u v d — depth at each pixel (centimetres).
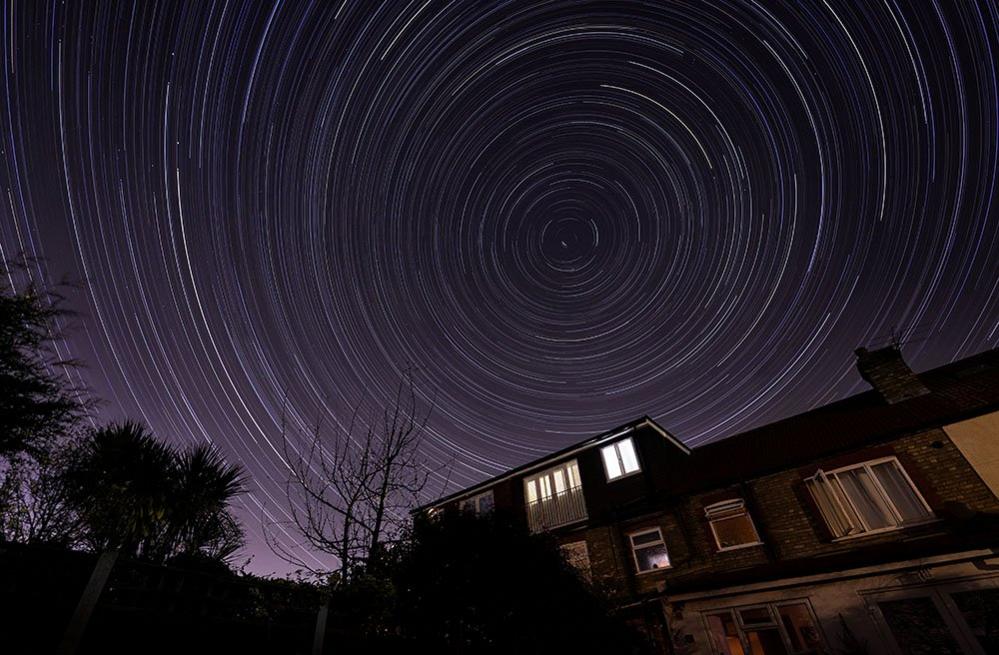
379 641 629
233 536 1302
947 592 861
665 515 1372
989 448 1025
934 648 839
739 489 1294
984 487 979
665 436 1695
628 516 1427
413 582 671
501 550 707
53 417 827
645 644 809
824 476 1169
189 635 509
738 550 1202
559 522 1589
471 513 758
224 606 547
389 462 806
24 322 798
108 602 477
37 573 458
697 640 1059
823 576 986
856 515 1085
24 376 795
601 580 1195
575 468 1716
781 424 1584
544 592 695
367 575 675
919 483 1052
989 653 793
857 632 907
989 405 1076
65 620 452
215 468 1413
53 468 940
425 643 639
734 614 1050
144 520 1093
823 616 955
